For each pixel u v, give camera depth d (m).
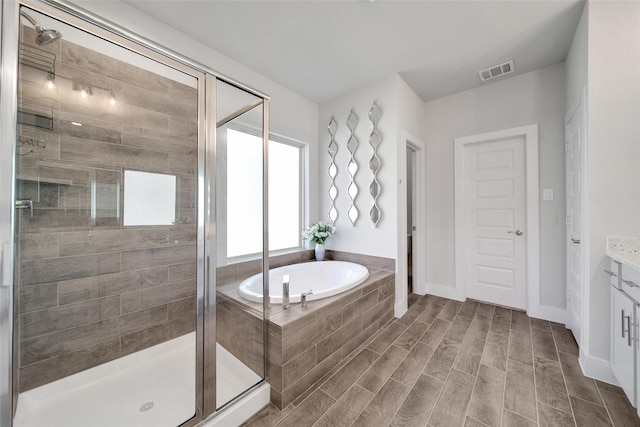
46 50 1.33
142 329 1.81
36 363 1.40
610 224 1.57
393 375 1.69
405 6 1.75
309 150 3.23
